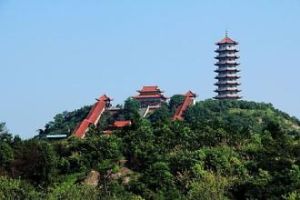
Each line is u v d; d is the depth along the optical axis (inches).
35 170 6245.1
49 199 5383.9
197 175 5816.9
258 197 5388.8
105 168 6186.0
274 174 5669.3
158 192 5639.8
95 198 5339.6
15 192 5511.8
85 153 6594.5
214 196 5275.6
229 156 6215.6
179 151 6402.6
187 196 5423.2
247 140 6830.7
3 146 6491.1
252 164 6033.5
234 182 5649.6
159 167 5944.9
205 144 6688.0
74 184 5949.8
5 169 6318.9
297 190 5315.0
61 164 6412.4
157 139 6781.5
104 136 7062.0
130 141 6791.3
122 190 5718.5
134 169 6373.0
